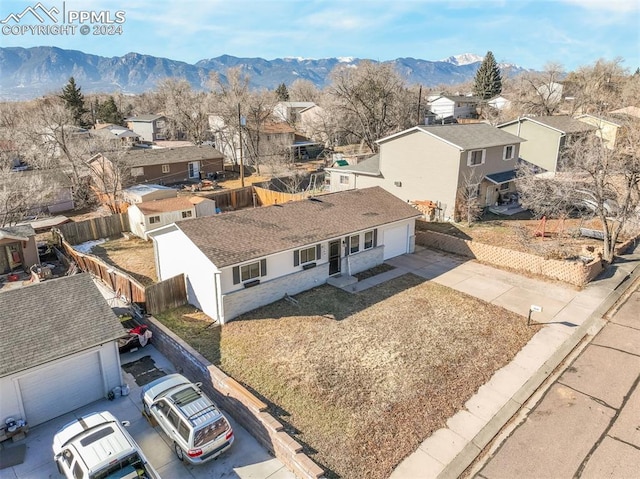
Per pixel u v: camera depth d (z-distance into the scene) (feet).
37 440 39.63
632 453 36.27
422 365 47.98
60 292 46.68
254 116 187.62
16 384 39.34
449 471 34.71
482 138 104.01
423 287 68.23
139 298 60.54
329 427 38.96
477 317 58.49
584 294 64.69
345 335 53.98
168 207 96.89
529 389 44.39
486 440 37.93
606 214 89.35
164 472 35.55
